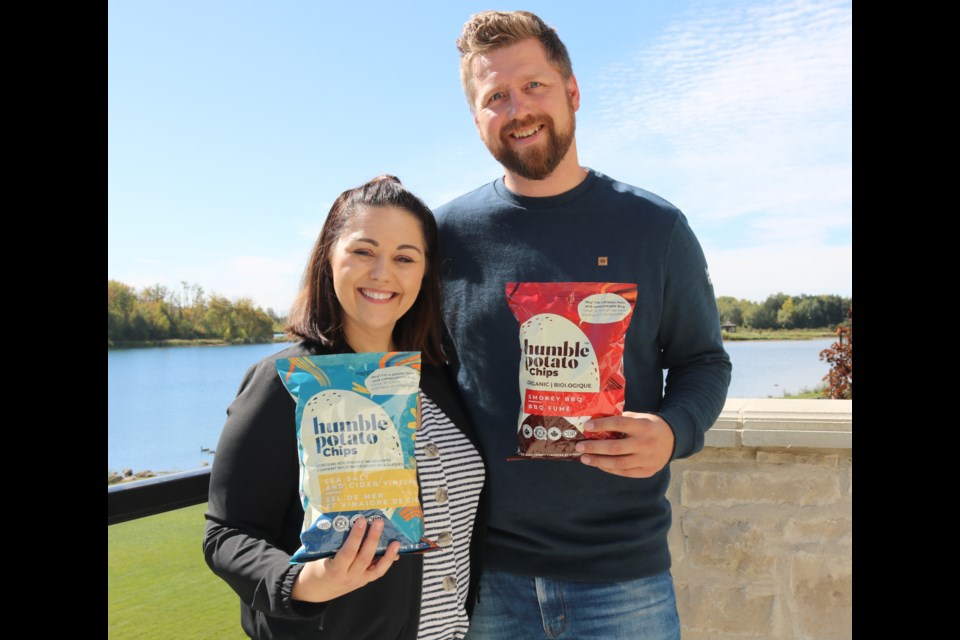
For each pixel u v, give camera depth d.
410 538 1.06
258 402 1.17
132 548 2.36
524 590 1.48
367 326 1.30
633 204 1.52
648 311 1.50
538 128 1.47
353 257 1.24
